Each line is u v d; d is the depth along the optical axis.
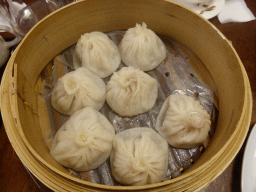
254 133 0.17
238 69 0.14
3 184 0.17
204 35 0.17
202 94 0.18
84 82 0.18
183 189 0.12
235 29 0.23
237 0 0.23
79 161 0.15
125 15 0.19
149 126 0.18
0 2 0.21
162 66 0.20
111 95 0.18
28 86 0.17
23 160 0.13
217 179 0.17
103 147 0.15
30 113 0.16
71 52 0.20
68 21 0.17
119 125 0.18
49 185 0.12
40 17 0.21
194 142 0.16
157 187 0.11
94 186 0.11
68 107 0.18
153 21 0.19
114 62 0.20
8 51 0.20
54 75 0.19
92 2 0.17
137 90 0.17
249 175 0.16
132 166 0.14
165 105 0.18
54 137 0.17
